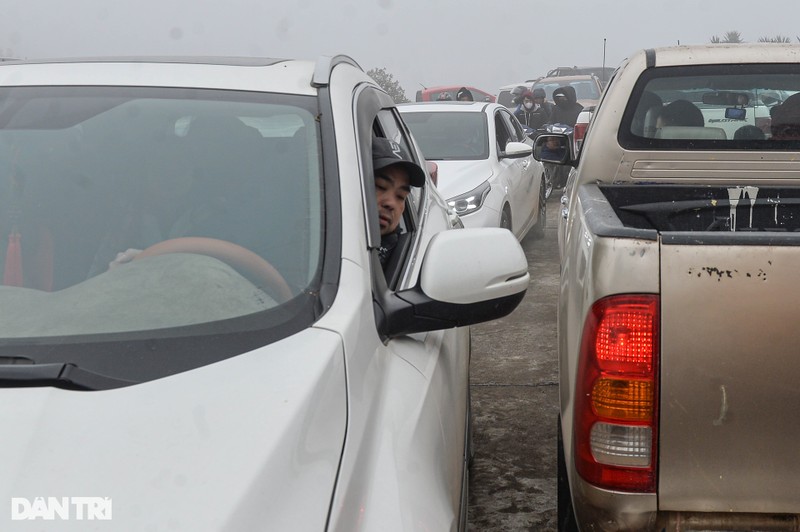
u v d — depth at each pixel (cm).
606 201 306
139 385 163
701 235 226
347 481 155
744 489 232
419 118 924
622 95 410
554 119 1567
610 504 239
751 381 226
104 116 242
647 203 395
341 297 196
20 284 203
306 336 180
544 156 524
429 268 218
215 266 201
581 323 247
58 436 146
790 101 399
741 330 225
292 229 213
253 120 240
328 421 162
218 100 247
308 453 151
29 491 135
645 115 408
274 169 227
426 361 227
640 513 237
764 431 228
